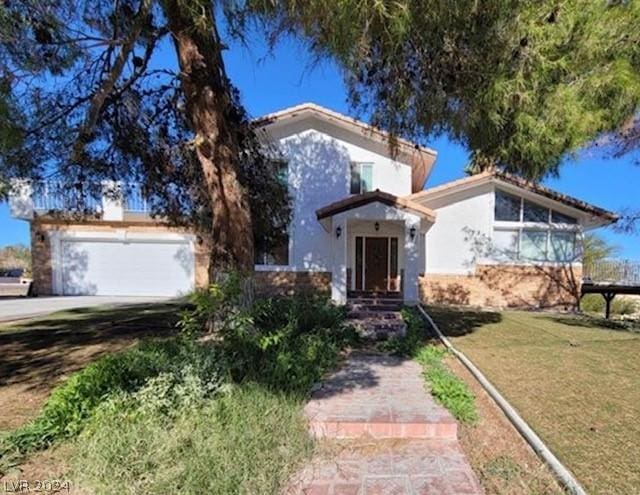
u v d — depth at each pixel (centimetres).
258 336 614
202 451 381
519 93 562
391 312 1178
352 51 482
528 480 363
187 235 2028
